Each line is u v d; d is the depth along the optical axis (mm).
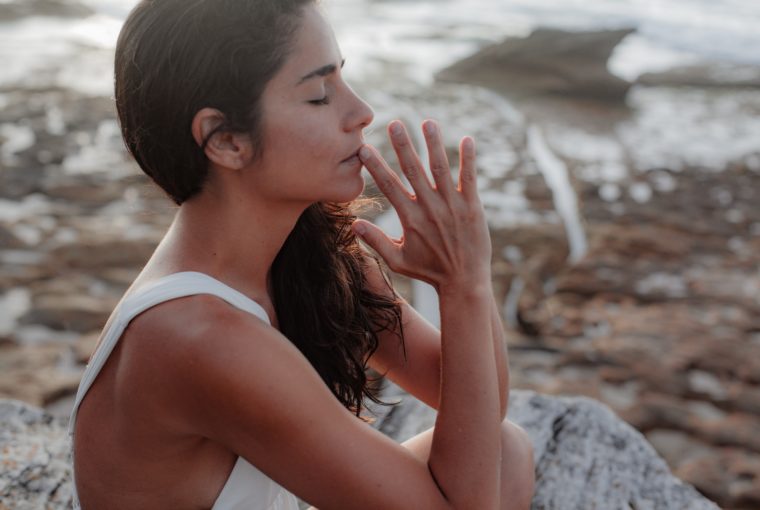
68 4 27078
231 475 1426
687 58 24938
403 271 1494
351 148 1366
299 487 1328
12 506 2162
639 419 6391
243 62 1234
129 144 1352
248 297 1424
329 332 1649
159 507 1396
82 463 1402
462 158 1441
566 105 17578
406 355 1850
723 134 15453
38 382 6254
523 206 10773
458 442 1445
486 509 1445
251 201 1362
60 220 9273
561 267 9117
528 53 19219
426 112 15852
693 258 9445
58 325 7160
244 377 1245
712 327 7867
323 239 1619
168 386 1267
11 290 7656
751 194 11688
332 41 1320
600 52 19188
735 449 6125
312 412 1282
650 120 16500
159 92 1261
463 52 24219
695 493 2434
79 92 15531
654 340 7566
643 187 11750
